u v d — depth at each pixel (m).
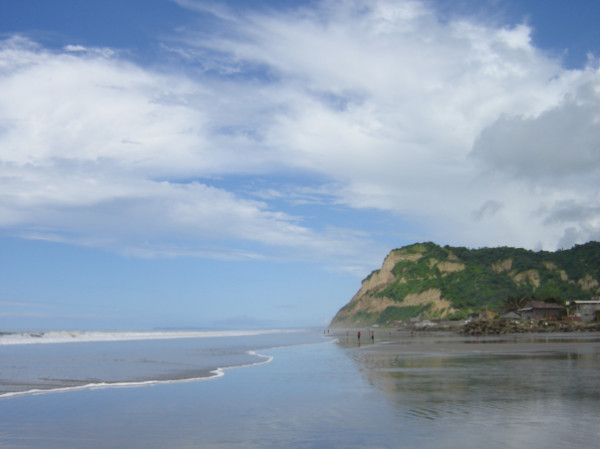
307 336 126.81
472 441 12.66
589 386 21.44
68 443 13.26
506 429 13.79
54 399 19.94
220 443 13.09
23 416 16.59
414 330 149.00
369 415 16.09
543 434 13.20
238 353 49.72
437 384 23.00
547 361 33.75
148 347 62.31
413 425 14.52
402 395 19.92
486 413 15.93
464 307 194.50
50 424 15.41
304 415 16.36
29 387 23.28
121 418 16.19
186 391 22.12
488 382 23.14
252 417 16.17
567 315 131.62
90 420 15.91
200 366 34.47
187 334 144.12
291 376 27.86
